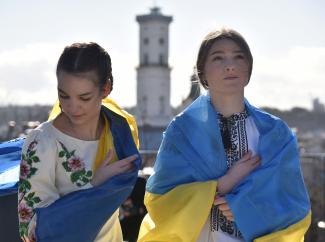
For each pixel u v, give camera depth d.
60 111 4.35
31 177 3.95
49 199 3.97
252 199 4.33
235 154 4.59
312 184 16.02
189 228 4.34
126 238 7.60
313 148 37.38
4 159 4.67
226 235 4.51
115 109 4.52
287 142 4.57
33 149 3.98
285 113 62.88
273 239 4.34
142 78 68.56
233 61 4.54
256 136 4.64
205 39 4.64
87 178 4.09
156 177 4.61
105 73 3.93
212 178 4.49
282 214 4.36
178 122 4.63
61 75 3.87
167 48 70.00
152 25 69.88
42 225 3.81
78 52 3.86
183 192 4.44
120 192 3.99
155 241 4.50
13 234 4.59
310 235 11.60
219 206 4.38
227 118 4.65
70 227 3.84
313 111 68.69
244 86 4.64
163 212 4.50
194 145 4.54
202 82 4.75
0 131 28.23
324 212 15.45
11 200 4.56
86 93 3.88
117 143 4.22
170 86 68.88
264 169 4.41
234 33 4.59
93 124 4.09
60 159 4.05
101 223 3.95
